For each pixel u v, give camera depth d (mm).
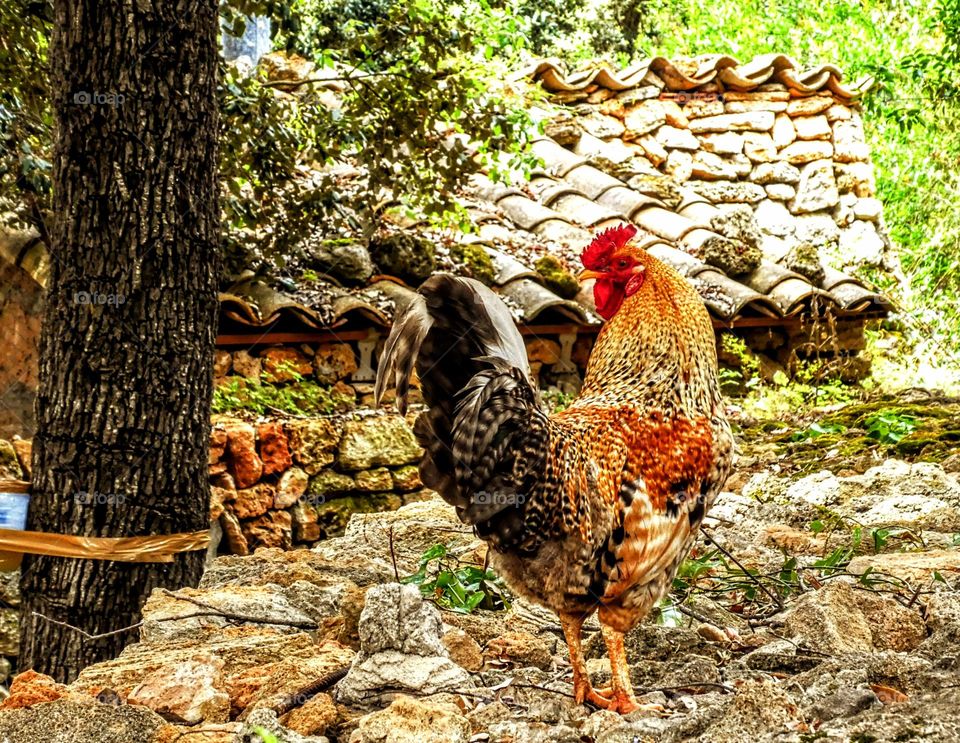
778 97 14469
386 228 10914
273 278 9516
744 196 13977
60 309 5738
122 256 5691
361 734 3314
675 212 13242
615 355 3896
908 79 15906
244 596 5027
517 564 3535
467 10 12836
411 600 3898
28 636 5746
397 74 8844
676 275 3963
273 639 4352
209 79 5898
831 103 14633
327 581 5426
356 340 9828
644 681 4043
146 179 5699
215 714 3732
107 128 5660
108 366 5691
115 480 5707
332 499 9336
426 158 9320
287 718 3586
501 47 14117
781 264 12633
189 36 5785
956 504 7105
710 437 3707
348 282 9977
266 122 8852
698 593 5238
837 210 14352
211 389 6047
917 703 3311
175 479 5844
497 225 11781
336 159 9352
